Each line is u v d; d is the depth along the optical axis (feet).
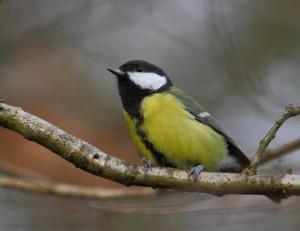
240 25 41.93
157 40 43.11
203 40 41.63
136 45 42.80
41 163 34.37
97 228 32.07
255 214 32.40
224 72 40.04
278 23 40.34
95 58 41.70
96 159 19.35
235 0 40.34
